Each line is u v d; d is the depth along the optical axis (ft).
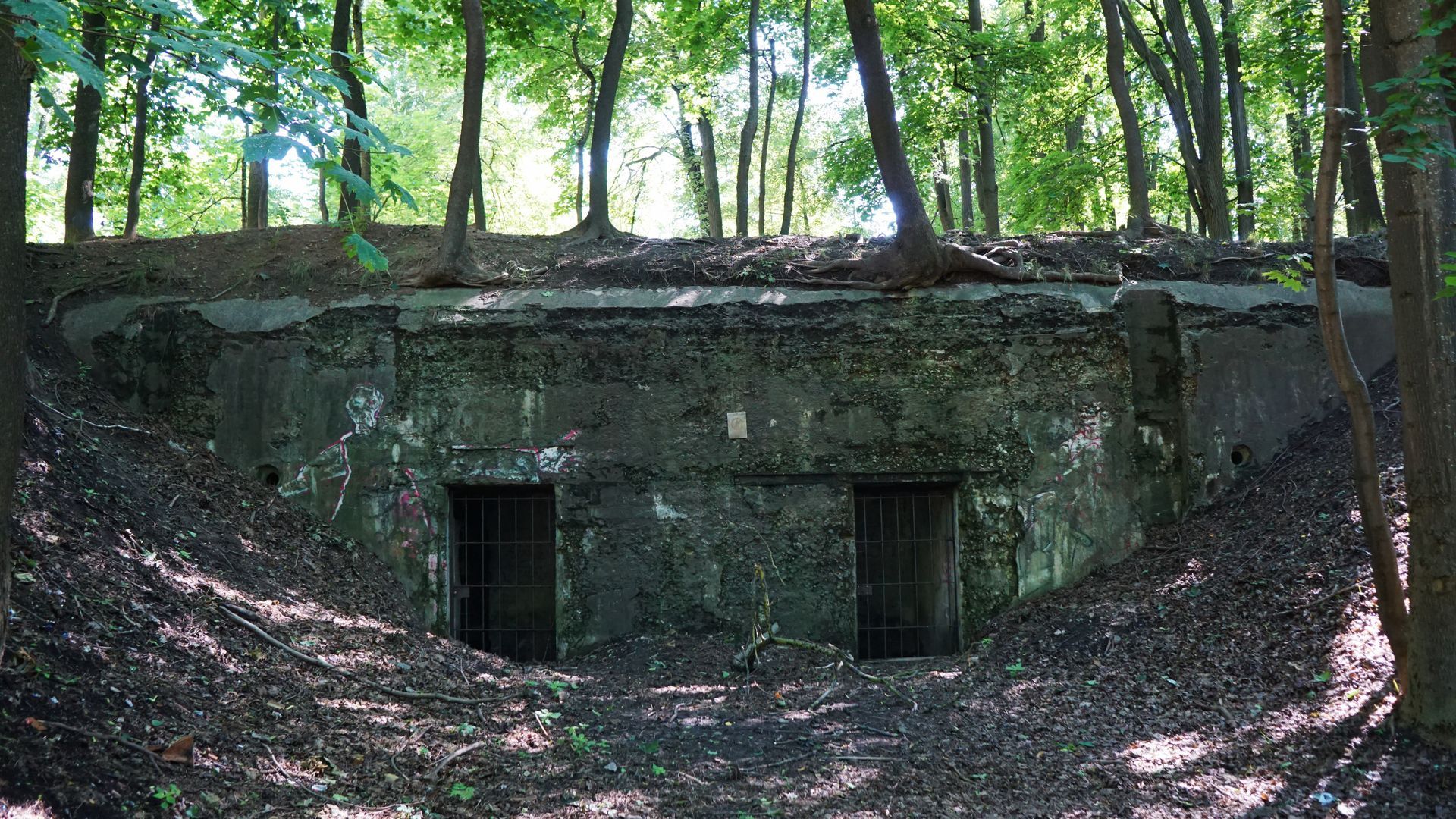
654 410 33.94
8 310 13.67
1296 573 26.96
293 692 20.62
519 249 38.55
